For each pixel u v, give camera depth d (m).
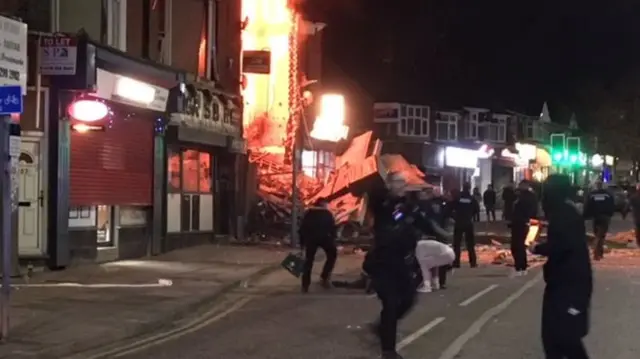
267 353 9.74
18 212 16.47
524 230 18.05
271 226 27.95
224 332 11.30
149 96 19.64
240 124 26.62
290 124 31.09
